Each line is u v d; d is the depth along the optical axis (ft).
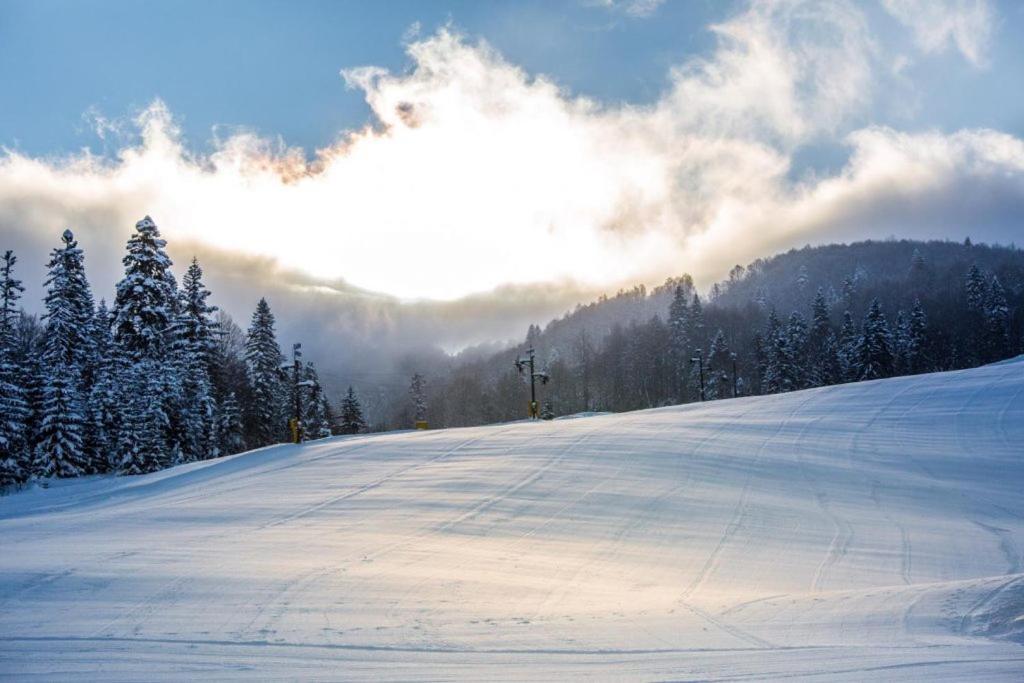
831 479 80.12
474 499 70.18
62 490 101.81
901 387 136.26
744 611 36.11
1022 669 23.90
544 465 84.99
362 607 36.17
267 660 26.78
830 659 25.93
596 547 55.57
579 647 28.76
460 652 28.07
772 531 61.11
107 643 28.91
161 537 55.93
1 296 138.00
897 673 23.68
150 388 134.21
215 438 159.63
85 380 150.10
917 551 55.67
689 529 61.41
